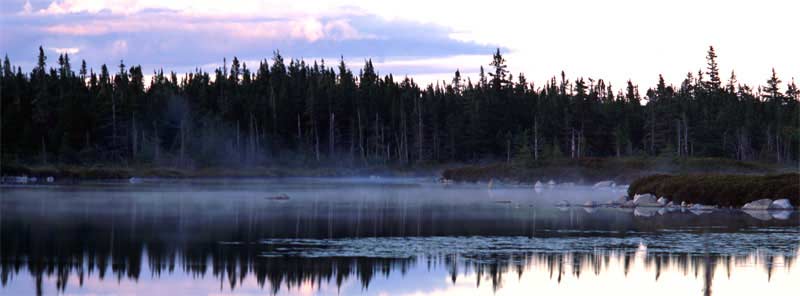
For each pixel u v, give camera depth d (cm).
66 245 3434
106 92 15200
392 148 16838
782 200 5566
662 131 14512
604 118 15738
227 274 2783
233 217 4769
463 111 16662
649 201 5988
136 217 4694
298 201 6406
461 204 6109
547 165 11312
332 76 19200
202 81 17838
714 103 16438
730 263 3052
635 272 2875
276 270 2856
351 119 16238
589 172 10656
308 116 16488
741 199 5744
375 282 2672
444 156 15925
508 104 16762
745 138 14862
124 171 12075
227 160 14350
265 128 15862
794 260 3114
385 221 4581
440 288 2598
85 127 13838
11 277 2697
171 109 15038
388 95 17312
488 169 11719
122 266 2927
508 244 3541
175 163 13562
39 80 15512
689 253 3284
